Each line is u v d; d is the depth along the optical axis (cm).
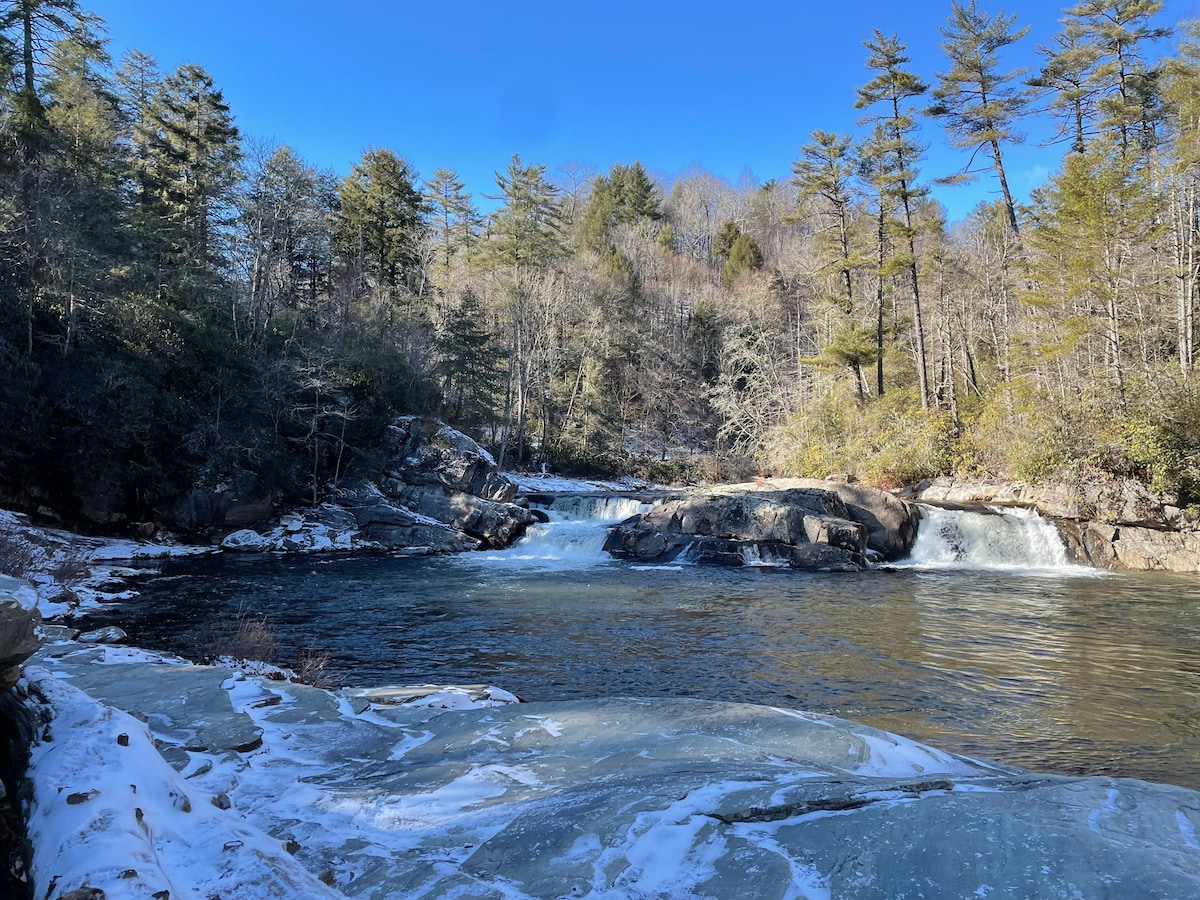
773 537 2244
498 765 430
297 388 2803
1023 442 2514
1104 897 207
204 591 1614
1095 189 2464
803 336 5538
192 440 2355
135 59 4056
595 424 4803
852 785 329
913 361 4312
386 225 4888
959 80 3397
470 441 3012
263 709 554
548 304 4919
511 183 4934
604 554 2420
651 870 263
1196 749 718
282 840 314
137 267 2391
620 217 8106
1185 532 2088
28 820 272
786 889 237
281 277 3706
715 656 1107
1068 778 358
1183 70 2661
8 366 1945
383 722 540
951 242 5169
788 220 3959
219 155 3756
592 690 932
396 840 322
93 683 594
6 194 2069
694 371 5781
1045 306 2850
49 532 1961
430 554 2467
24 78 2516
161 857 256
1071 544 2183
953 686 945
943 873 230
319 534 2508
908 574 2009
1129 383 2386
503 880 271
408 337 3734
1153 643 1181
